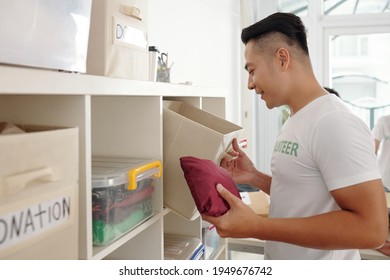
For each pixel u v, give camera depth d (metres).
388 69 3.85
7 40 0.64
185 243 1.76
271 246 1.34
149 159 1.29
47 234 0.72
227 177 1.22
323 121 1.07
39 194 0.70
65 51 0.80
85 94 0.85
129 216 1.12
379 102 3.91
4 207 0.63
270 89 1.24
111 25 1.12
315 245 1.04
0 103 0.92
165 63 1.83
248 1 3.82
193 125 1.32
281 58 1.20
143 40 1.29
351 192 1.00
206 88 1.73
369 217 0.98
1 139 0.61
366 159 1.00
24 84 0.66
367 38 3.87
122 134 1.32
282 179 1.22
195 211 1.35
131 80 1.05
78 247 0.87
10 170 0.63
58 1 0.77
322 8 3.96
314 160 1.11
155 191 1.31
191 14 2.68
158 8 2.15
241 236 1.11
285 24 1.19
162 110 1.32
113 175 1.00
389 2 3.82
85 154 0.87
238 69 3.88
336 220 1.01
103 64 1.10
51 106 0.88
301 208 1.17
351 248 1.01
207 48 3.03
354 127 1.02
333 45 3.98
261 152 4.08
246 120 3.96
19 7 0.67
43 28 0.73
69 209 0.78
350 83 3.98
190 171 1.15
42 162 0.70
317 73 3.96
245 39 1.29
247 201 2.32
